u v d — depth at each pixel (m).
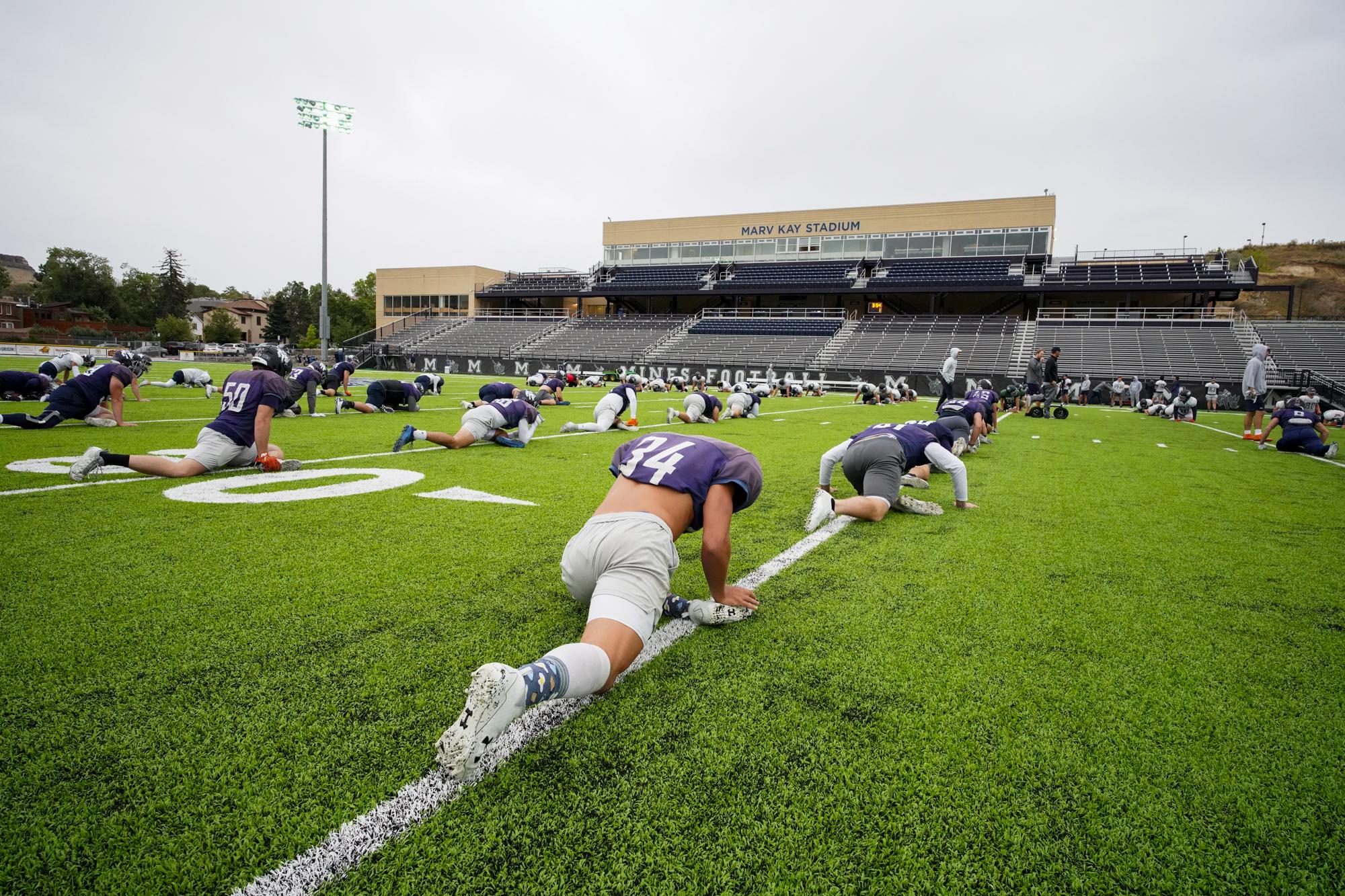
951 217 36.69
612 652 1.83
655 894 1.33
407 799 1.58
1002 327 31.72
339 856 1.41
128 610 2.62
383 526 4.01
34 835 1.44
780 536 4.11
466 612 2.70
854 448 4.70
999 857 1.45
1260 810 1.62
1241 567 3.63
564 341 39.38
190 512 4.20
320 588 2.93
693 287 39.56
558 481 5.65
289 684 2.09
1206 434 12.34
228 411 5.39
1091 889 1.37
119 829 1.46
